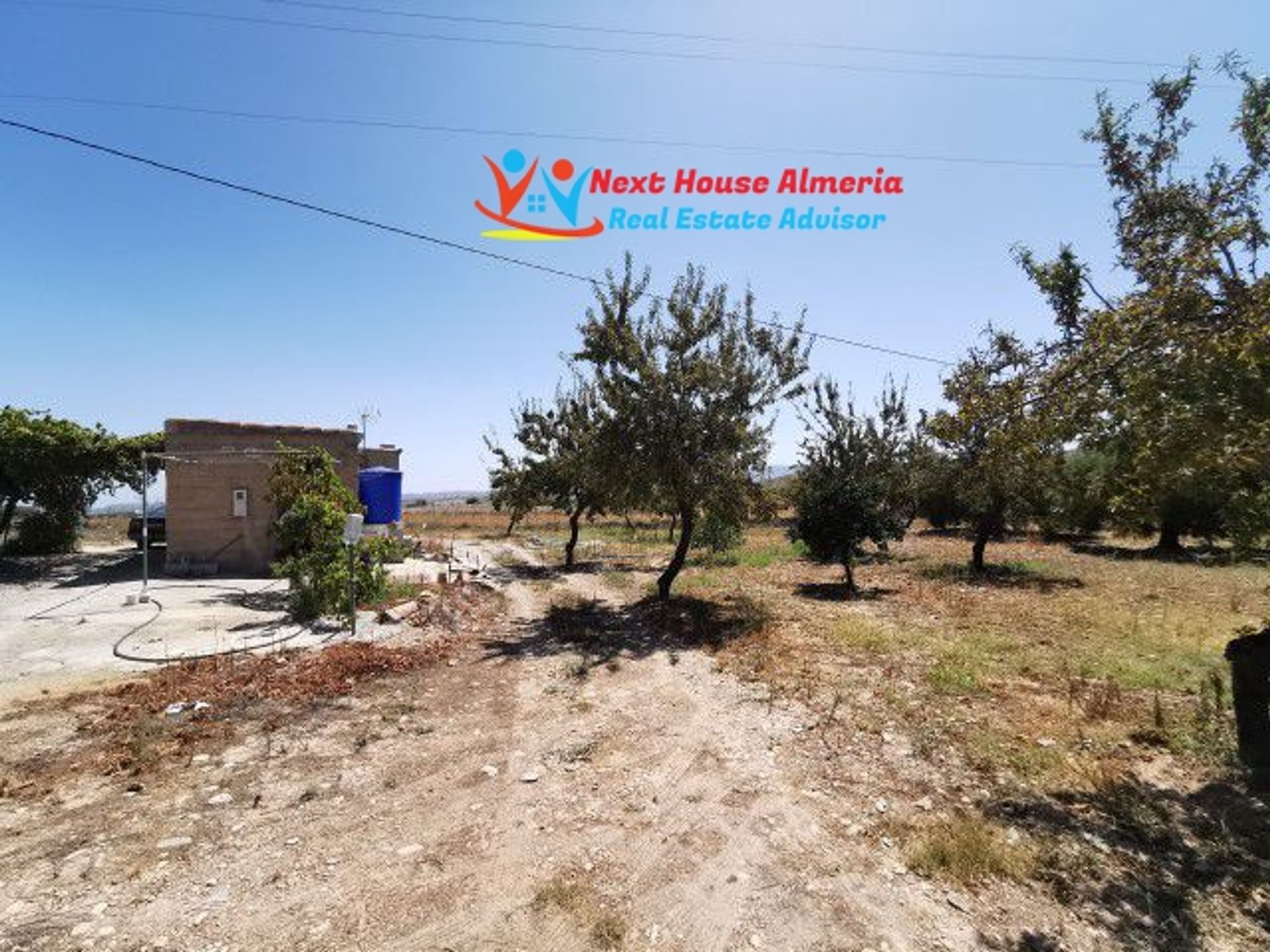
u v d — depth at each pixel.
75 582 14.75
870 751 6.34
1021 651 9.92
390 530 20.14
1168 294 4.43
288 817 5.00
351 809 5.14
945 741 6.51
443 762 6.05
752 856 4.54
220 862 4.38
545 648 10.45
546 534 37.28
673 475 13.22
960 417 5.42
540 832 4.85
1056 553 25.77
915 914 3.92
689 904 4.00
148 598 12.47
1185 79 5.78
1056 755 6.09
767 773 5.88
